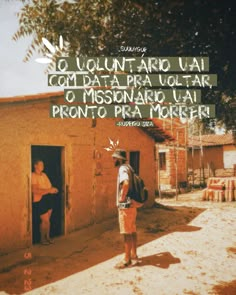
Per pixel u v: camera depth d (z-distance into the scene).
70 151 7.90
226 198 13.12
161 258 5.92
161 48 3.72
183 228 8.44
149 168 11.82
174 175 19.09
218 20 3.09
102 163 9.20
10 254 6.01
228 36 3.19
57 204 7.90
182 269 5.34
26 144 6.54
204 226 8.64
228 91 4.13
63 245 6.82
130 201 5.41
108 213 9.41
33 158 8.12
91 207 8.64
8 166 6.10
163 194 16.66
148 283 4.76
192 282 4.78
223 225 8.73
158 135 11.85
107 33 3.95
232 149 23.88
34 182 6.68
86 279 4.95
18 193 6.30
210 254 6.17
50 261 5.79
